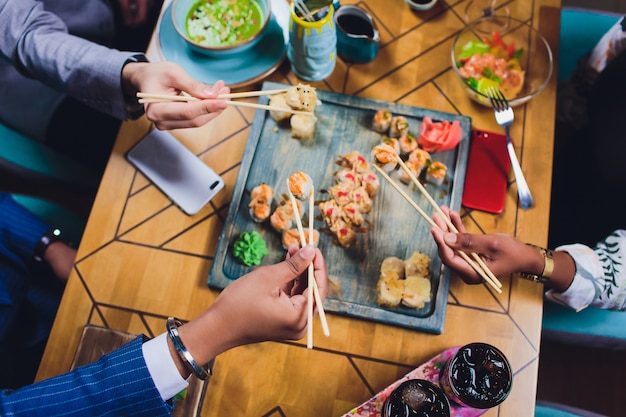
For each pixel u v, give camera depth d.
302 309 0.80
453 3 1.07
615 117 1.06
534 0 1.06
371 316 0.90
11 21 0.98
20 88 1.18
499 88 1.00
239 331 0.79
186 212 0.96
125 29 1.37
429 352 0.90
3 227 1.07
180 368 0.78
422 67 1.03
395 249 0.93
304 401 0.88
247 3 1.05
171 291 0.93
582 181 1.13
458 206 0.95
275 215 0.92
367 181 0.94
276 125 0.99
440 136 0.96
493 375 0.79
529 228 0.95
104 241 0.96
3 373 1.08
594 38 1.21
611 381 1.33
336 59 1.04
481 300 0.92
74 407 0.77
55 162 1.17
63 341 0.92
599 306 0.95
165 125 0.94
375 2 1.07
